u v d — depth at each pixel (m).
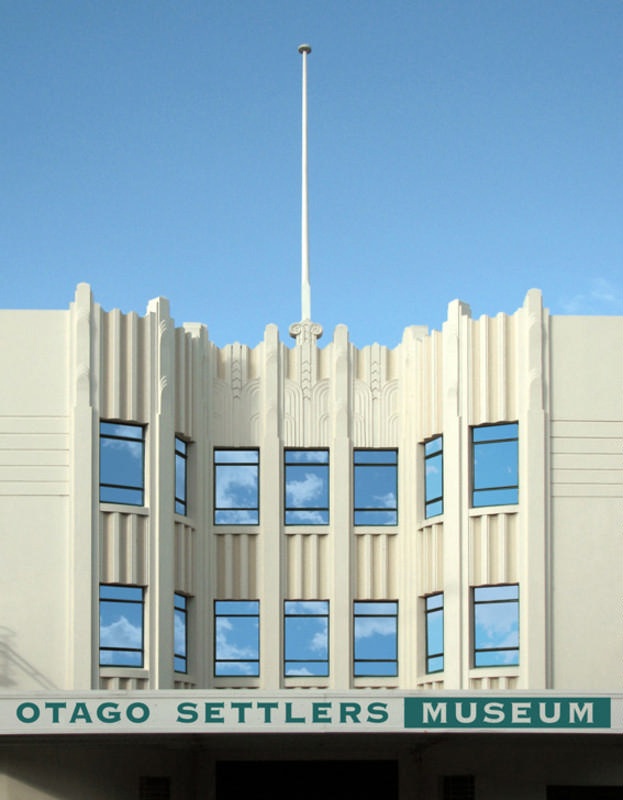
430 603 49.59
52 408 47.78
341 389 51.50
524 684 46.44
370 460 51.47
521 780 46.31
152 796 47.31
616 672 46.91
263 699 41.16
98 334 48.12
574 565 47.44
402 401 51.66
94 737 43.44
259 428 51.28
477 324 49.34
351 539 50.78
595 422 48.31
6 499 47.12
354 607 50.56
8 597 46.53
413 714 41.12
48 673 46.06
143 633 47.22
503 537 47.62
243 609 50.31
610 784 45.84
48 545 46.88
